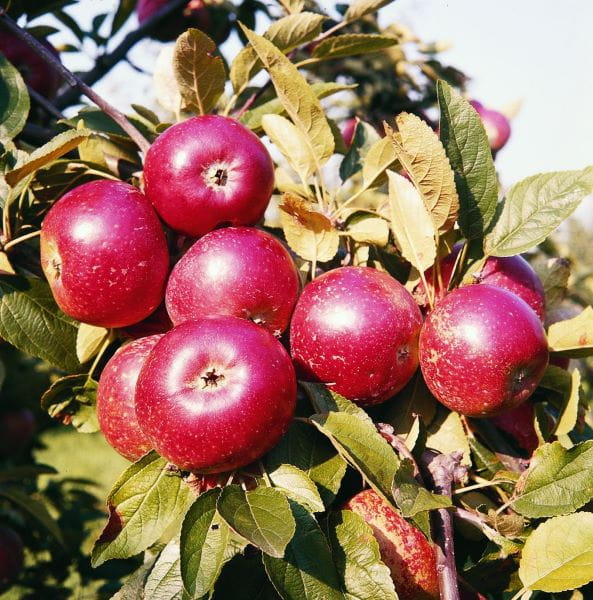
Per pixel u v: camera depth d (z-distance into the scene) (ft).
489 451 2.08
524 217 2.12
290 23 2.42
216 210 2.04
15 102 2.38
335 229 2.09
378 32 3.67
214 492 1.84
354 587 1.83
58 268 2.04
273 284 1.98
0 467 3.89
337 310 1.95
